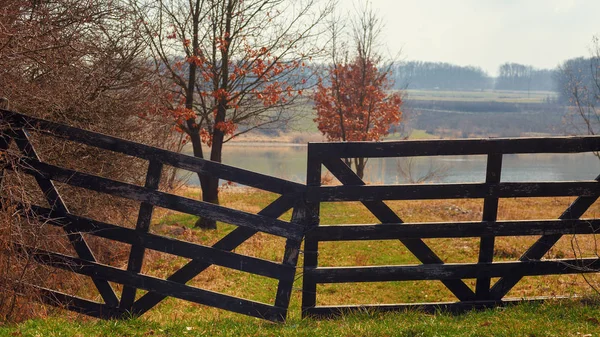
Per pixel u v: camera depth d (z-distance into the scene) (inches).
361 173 1192.2
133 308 248.5
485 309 256.4
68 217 246.7
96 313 249.8
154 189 243.0
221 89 692.1
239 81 730.2
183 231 650.2
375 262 505.7
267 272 244.2
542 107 4675.2
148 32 526.3
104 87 407.5
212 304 246.2
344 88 1314.0
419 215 810.2
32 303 246.2
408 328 222.5
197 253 243.6
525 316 241.8
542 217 751.1
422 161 2265.0
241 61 731.4
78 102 365.4
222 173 241.4
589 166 2159.2
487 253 259.9
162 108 565.6
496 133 3828.7
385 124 1349.7
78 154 388.8
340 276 250.5
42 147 333.7
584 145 249.8
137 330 224.8
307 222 247.1
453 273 257.1
